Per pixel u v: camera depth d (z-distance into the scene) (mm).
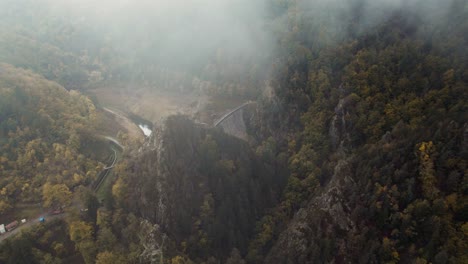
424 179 131500
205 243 156625
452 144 131500
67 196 181375
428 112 158000
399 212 130750
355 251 136500
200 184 169125
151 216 159875
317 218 151625
